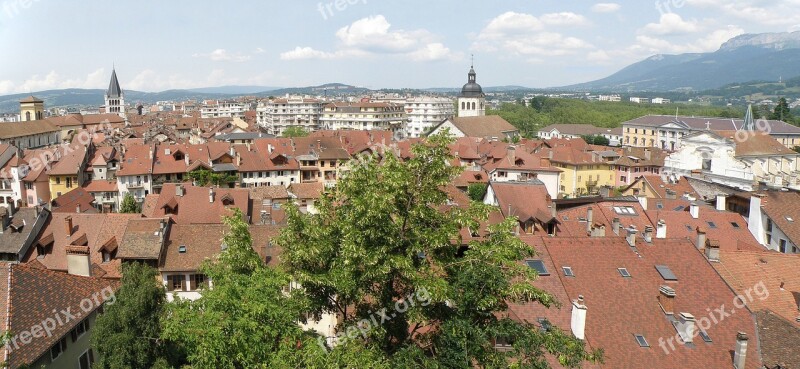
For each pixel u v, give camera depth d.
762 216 61.34
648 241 44.25
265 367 27.84
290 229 31.77
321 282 28.45
